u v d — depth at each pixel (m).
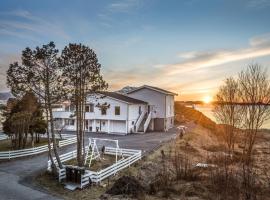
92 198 17.55
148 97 51.59
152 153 30.72
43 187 19.25
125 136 42.56
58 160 21.80
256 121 31.95
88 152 28.73
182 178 22.83
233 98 32.94
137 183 19.58
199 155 32.12
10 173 22.52
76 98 23.05
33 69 21.06
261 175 24.42
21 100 29.31
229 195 18.77
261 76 32.09
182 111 80.94
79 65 22.70
